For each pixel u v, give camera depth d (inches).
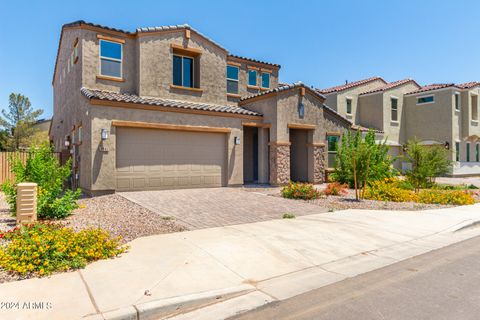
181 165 565.9
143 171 528.4
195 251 240.7
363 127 1047.0
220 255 234.4
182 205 421.7
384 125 1087.6
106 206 406.6
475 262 239.1
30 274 191.0
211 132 600.1
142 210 382.3
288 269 217.2
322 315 158.2
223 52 708.7
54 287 175.8
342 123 792.9
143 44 600.1
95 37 577.9
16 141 1384.1
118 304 158.1
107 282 183.3
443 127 1064.2
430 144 1082.7
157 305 157.9
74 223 311.3
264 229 311.0
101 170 485.7
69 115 673.6
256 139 733.9
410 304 169.8
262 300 174.4
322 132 717.9
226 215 371.6
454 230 335.3
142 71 596.4
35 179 350.3
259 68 808.3
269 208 419.5
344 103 1103.6
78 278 188.1
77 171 575.2
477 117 1136.8
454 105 1059.9
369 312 161.0
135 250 239.9
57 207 330.6
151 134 537.3
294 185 526.6
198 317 157.2
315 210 417.4
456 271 220.1
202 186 587.5
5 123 1528.1
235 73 767.7
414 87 1201.4
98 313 149.6
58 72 853.2
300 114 673.6
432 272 217.9
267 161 664.4
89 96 480.4
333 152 768.9
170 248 246.1
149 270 202.4
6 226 300.7
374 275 211.9
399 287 192.4
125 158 513.7
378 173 621.9
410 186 623.5
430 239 303.6
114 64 597.0
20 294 167.0
